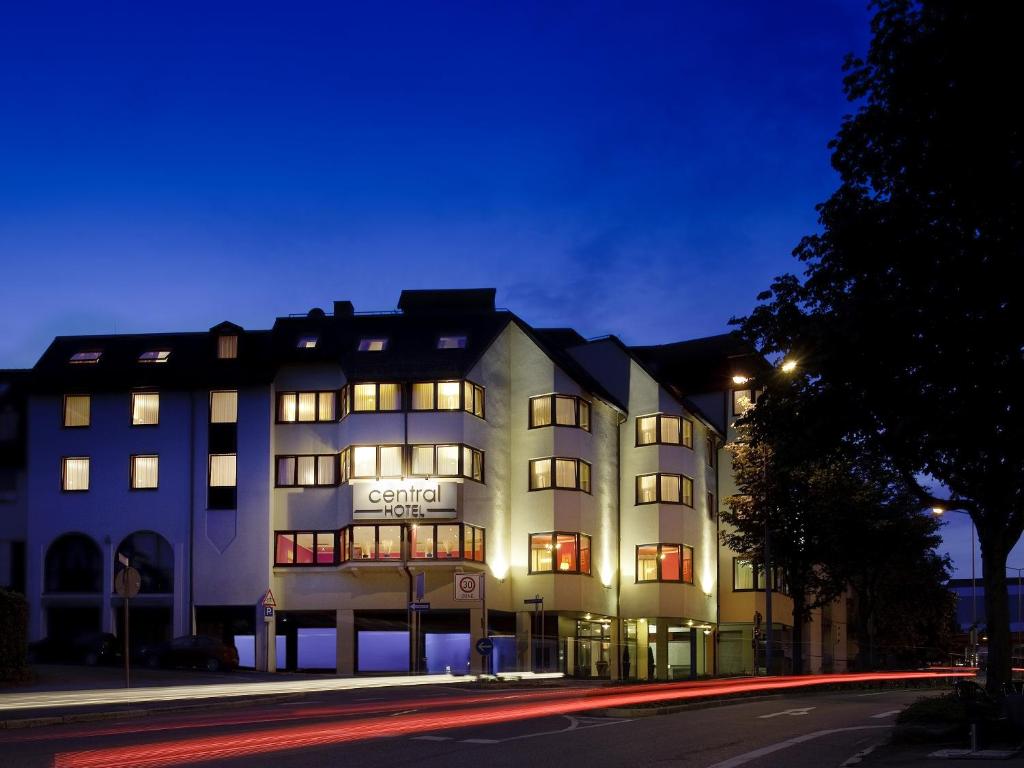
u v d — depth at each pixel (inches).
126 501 2214.6
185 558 2186.3
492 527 2212.1
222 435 2217.0
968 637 3907.5
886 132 834.2
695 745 736.3
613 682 1744.6
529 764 622.5
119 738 748.6
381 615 2177.7
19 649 1482.5
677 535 2373.3
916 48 809.5
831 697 1457.9
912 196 832.9
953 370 813.9
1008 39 770.2
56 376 2253.9
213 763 601.0
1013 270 779.4
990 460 864.3
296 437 2224.4
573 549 2230.6
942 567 2984.7
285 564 2188.7
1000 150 784.9
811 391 904.9
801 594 2167.8
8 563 2300.7
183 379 2223.2
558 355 2335.1
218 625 2182.6
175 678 1731.1
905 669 3169.3
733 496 2174.0
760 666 2566.4
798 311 914.1
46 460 2237.9
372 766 601.3
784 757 673.6
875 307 819.4
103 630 2183.8
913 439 870.4
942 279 807.7
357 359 2202.3
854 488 2052.2
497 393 2269.9
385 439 2164.1
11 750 669.3
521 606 2218.3
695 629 2554.1
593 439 2317.9
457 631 2175.2
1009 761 622.8
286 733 786.8
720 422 2674.7
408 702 1214.3
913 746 721.6
